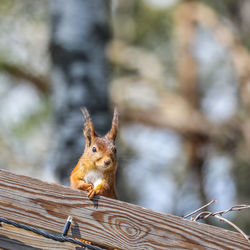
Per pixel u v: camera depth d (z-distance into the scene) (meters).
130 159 14.25
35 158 14.35
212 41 18.16
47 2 14.70
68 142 9.80
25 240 4.64
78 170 6.17
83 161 6.15
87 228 4.71
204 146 16.02
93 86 10.19
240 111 16.16
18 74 14.28
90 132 6.41
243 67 15.81
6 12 14.77
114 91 15.98
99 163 6.02
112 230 4.77
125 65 17.12
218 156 15.96
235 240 5.10
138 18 17.98
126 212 4.86
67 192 4.73
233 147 15.81
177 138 16.47
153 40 17.98
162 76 17.30
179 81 17.02
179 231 4.97
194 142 15.96
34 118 14.41
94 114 10.05
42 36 14.58
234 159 15.53
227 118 16.06
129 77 16.94
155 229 4.90
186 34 17.17
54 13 10.54
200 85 17.75
